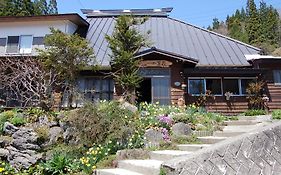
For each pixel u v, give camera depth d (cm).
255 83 1458
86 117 832
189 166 419
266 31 5794
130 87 1195
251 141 486
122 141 770
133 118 858
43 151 838
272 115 1007
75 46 1051
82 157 723
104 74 1442
